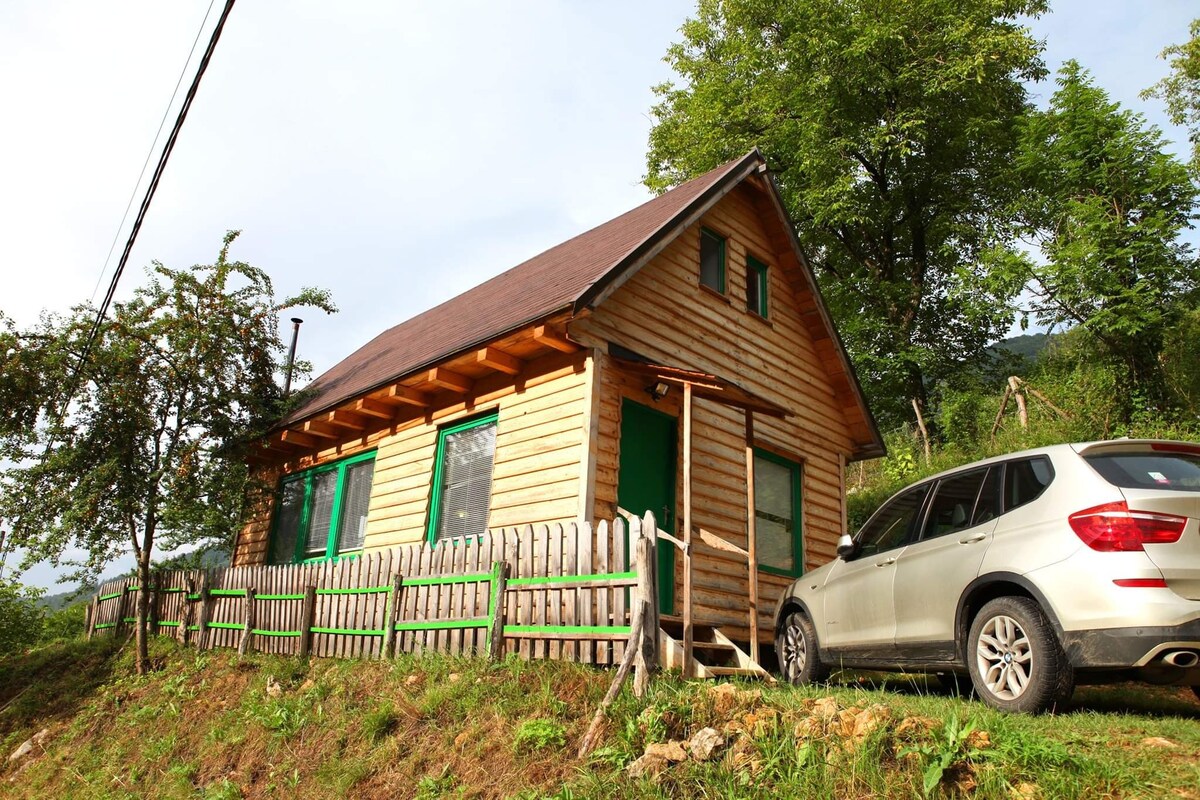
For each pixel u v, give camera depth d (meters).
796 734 4.74
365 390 11.32
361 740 6.62
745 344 12.05
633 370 9.51
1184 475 5.36
